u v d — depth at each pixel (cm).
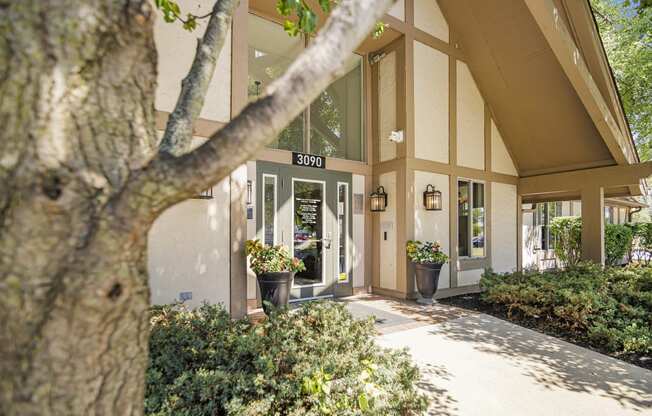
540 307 464
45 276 75
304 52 87
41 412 75
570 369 317
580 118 641
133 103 89
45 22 77
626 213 1688
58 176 76
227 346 238
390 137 594
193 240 407
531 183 779
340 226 608
